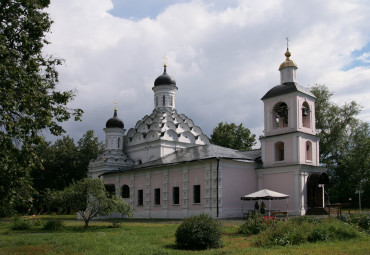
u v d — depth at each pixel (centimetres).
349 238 1709
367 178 4891
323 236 1662
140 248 1566
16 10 1553
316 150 3725
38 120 1463
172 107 5212
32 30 1570
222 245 1622
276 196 2844
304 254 1309
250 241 1725
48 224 2697
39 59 1572
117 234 2152
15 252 1542
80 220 4034
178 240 1628
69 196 2720
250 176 3719
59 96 1552
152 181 4194
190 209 3666
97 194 2742
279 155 3756
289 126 3606
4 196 1510
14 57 1488
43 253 1512
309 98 3747
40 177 6269
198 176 3631
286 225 1759
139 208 4306
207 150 3862
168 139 4631
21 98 1436
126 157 5009
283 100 3681
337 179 5138
